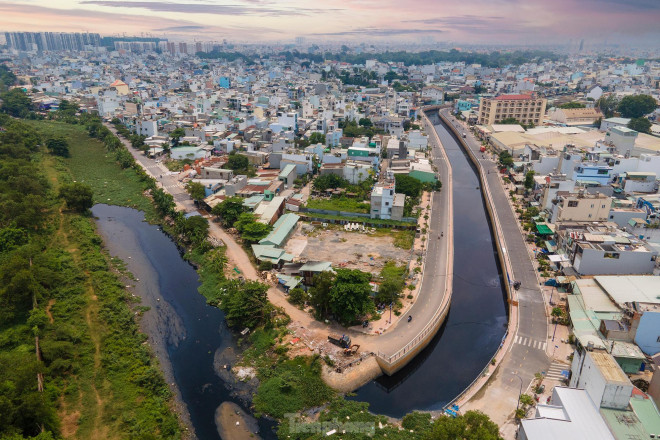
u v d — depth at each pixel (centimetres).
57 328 9038
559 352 8819
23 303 9750
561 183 14950
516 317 9950
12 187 14900
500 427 7069
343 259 12538
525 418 6631
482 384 8056
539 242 13375
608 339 8331
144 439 6506
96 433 7069
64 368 8131
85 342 9012
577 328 8788
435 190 18638
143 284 11812
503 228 14688
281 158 19912
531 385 7981
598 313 9200
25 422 6619
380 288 10475
